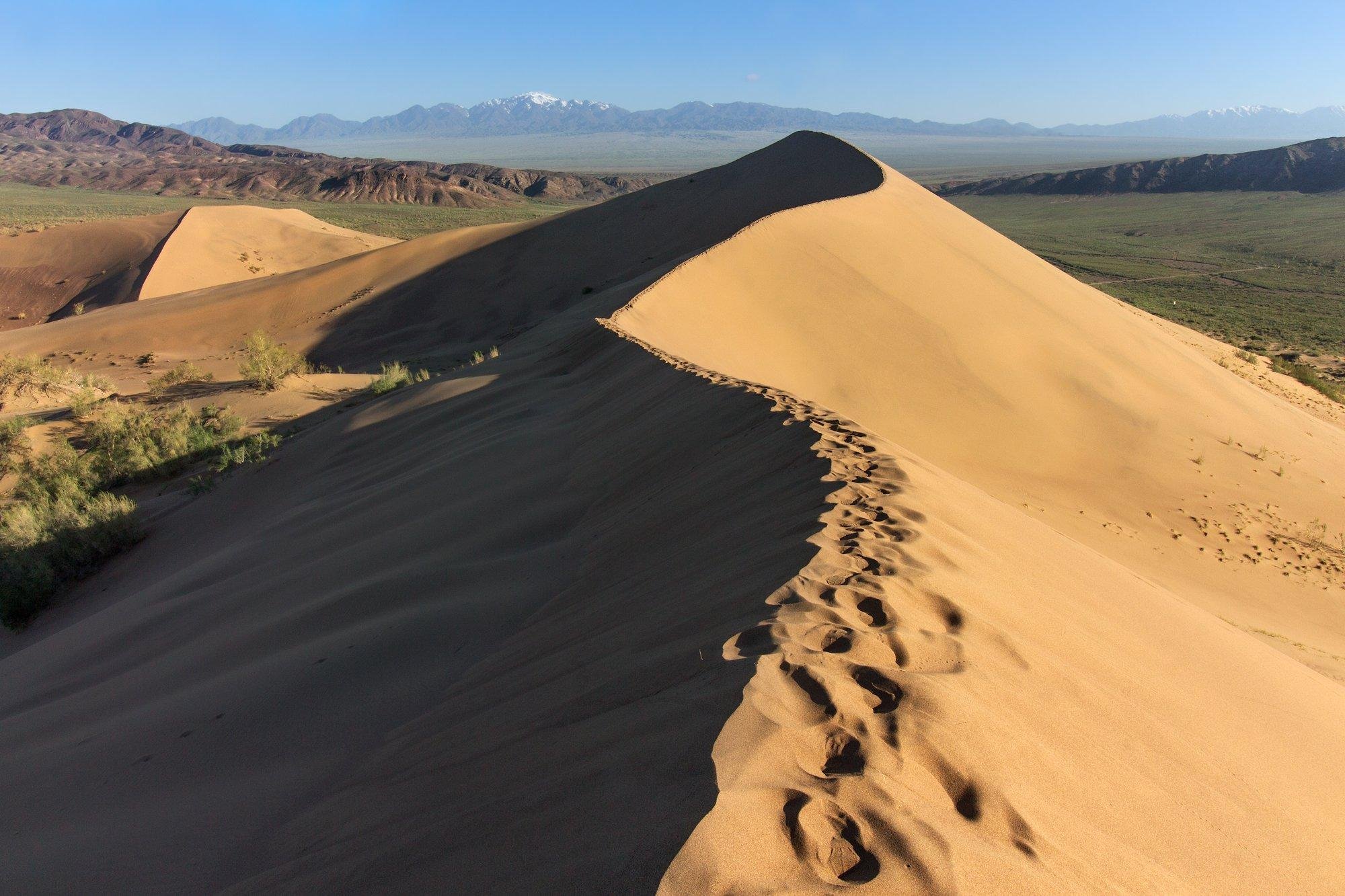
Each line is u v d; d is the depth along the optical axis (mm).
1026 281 28984
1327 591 13578
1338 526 16484
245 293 53562
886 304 22703
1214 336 59844
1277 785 4043
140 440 22688
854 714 2674
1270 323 66188
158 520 16703
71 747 5984
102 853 4328
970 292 25250
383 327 46656
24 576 13875
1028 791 2660
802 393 17438
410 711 5109
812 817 2170
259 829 4215
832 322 21125
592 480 9250
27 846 4648
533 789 2904
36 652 9922
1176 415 20891
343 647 6164
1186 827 3119
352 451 15359
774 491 6070
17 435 23391
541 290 47500
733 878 1938
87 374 37188
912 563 4234
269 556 10180
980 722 2848
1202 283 89812
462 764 3686
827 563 4117
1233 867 3023
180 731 5586
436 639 6043
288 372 30562
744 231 24625
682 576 5164
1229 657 5949
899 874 2010
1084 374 21719
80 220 138000
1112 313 29812
